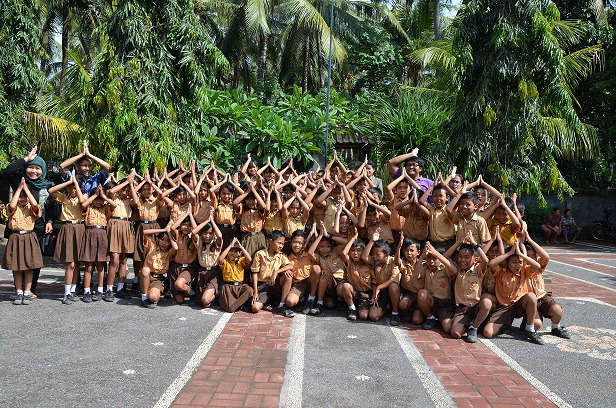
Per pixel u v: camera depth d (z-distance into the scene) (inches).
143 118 326.3
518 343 191.8
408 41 749.9
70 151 400.5
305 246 229.6
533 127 371.6
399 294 212.5
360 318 218.4
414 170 245.1
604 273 369.1
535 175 370.9
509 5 352.8
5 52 357.4
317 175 299.6
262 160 402.3
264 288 228.7
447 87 517.3
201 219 256.2
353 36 767.1
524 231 207.6
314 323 210.7
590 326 216.2
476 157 378.6
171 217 250.5
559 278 337.4
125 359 162.4
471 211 214.8
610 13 633.0
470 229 215.6
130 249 241.0
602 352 182.7
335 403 135.1
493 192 220.4
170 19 334.0
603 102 616.1
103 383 143.9
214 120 401.4
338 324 210.1
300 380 149.3
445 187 226.2
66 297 230.7
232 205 248.5
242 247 223.6
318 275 224.1
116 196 241.3
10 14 357.4
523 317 201.6
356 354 173.5
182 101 354.0
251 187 240.2
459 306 201.6
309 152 419.2
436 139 429.7
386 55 596.4
